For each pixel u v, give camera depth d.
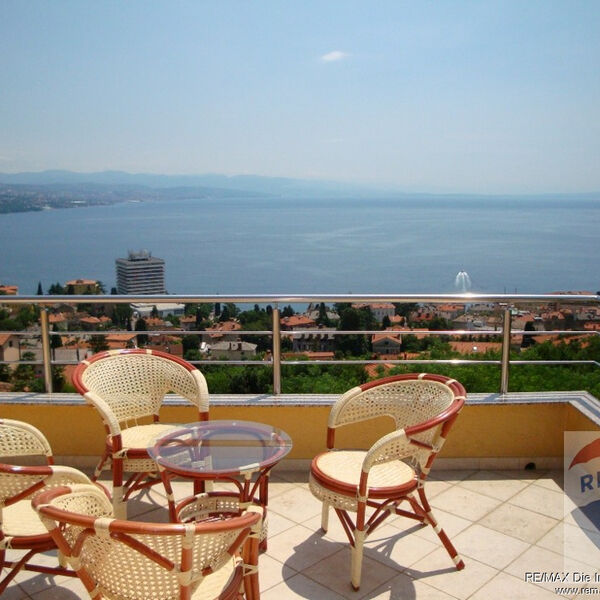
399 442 2.48
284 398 3.79
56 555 2.87
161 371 3.36
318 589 2.58
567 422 3.73
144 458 2.88
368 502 2.66
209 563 1.81
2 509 2.29
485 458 3.75
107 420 2.85
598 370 4.44
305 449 3.76
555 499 3.36
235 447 2.74
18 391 3.92
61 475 2.19
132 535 1.63
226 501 2.76
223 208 187.00
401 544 2.93
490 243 62.72
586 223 102.31
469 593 2.54
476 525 3.09
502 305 3.78
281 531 3.06
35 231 74.81
